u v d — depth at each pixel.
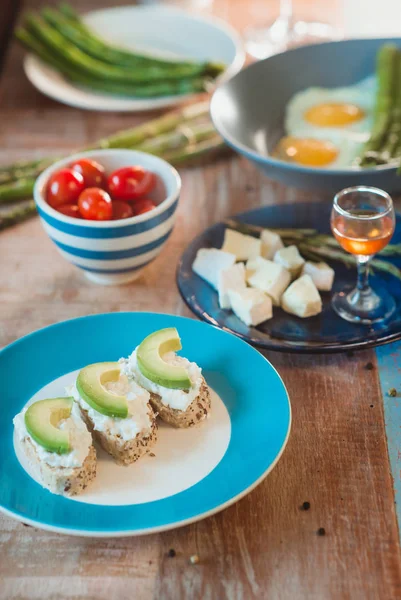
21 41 1.20
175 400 0.70
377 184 0.90
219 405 0.73
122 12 1.29
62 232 0.84
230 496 0.65
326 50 1.11
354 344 0.77
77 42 1.22
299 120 1.08
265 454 0.68
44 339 0.77
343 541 0.66
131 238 0.84
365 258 0.80
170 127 1.09
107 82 1.17
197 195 1.00
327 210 0.92
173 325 0.78
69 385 0.72
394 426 0.73
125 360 0.74
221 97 1.02
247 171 1.04
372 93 1.11
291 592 0.64
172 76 1.14
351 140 1.05
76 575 0.65
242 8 1.39
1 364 0.76
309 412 0.75
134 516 0.65
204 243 0.88
